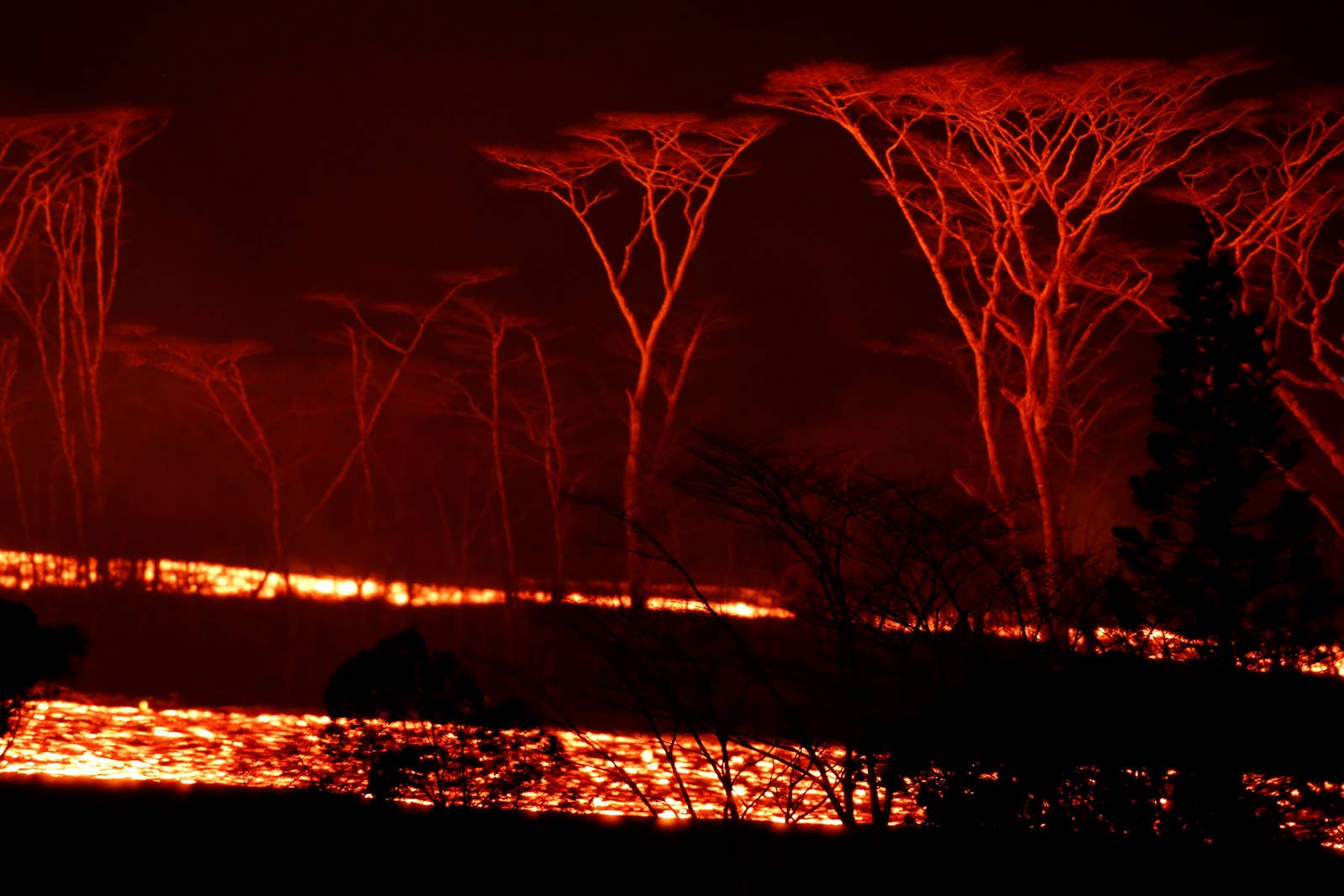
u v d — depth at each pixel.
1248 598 45.09
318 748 49.09
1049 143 97.06
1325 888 32.47
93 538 147.25
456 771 41.28
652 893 33.53
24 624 44.69
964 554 37.09
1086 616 36.31
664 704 37.34
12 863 34.31
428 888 33.75
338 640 131.75
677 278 120.69
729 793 35.97
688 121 118.00
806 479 35.88
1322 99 99.50
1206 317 51.19
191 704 95.06
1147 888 32.41
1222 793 33.97
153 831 37.44
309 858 35.09
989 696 33.12
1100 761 33.50
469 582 150.75
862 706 33.44
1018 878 32.62
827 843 37.78
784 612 36.44
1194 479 49.34
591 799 45.19
